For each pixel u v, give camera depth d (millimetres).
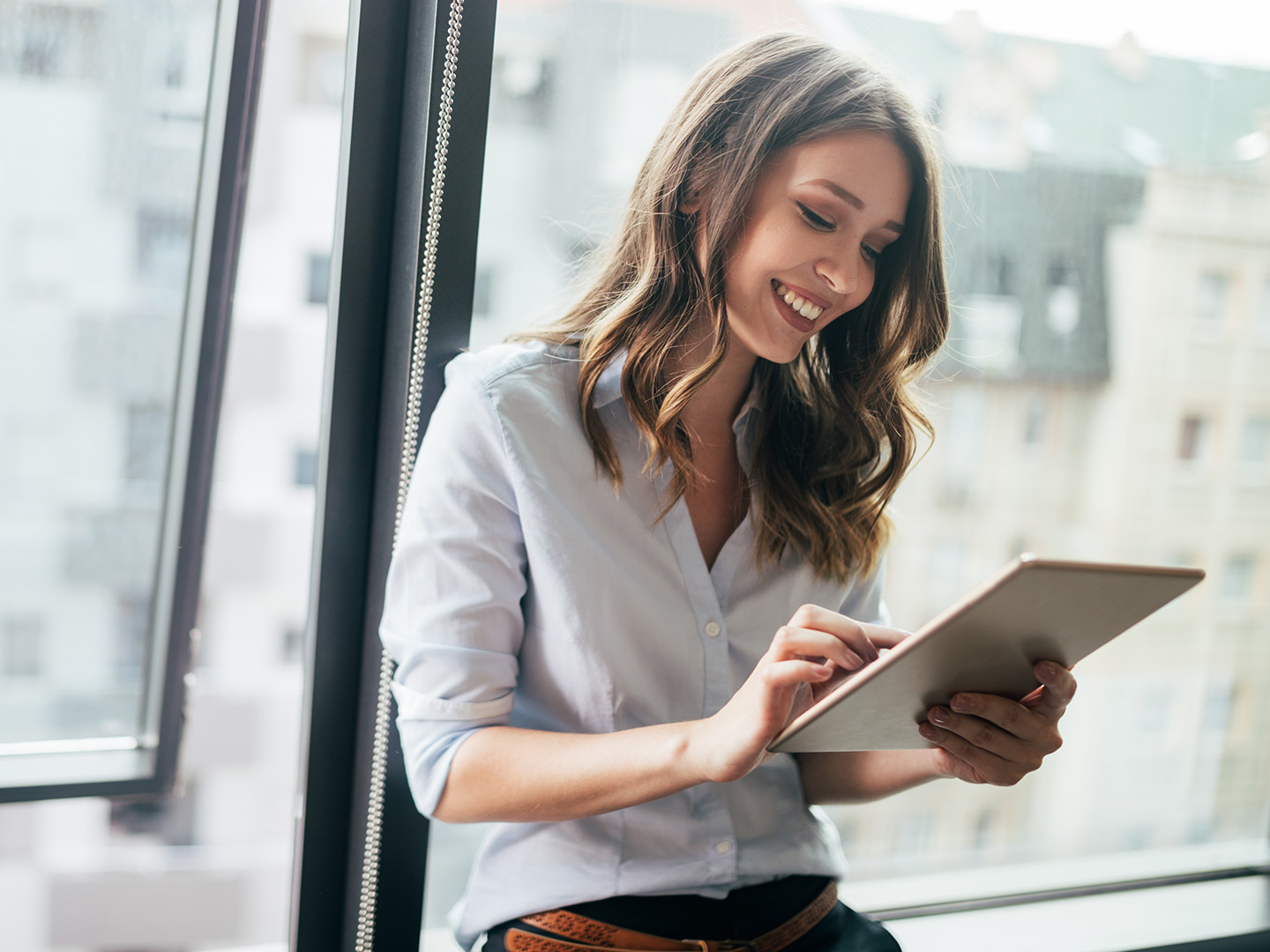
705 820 980
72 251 1660
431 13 984
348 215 1040
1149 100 1479
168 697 1903
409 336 1020
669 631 973
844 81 941
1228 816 1759
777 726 762
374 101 1036
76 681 1967
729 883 971
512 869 957
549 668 958
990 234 1451
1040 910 1554
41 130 1554
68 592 1909
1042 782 1648
